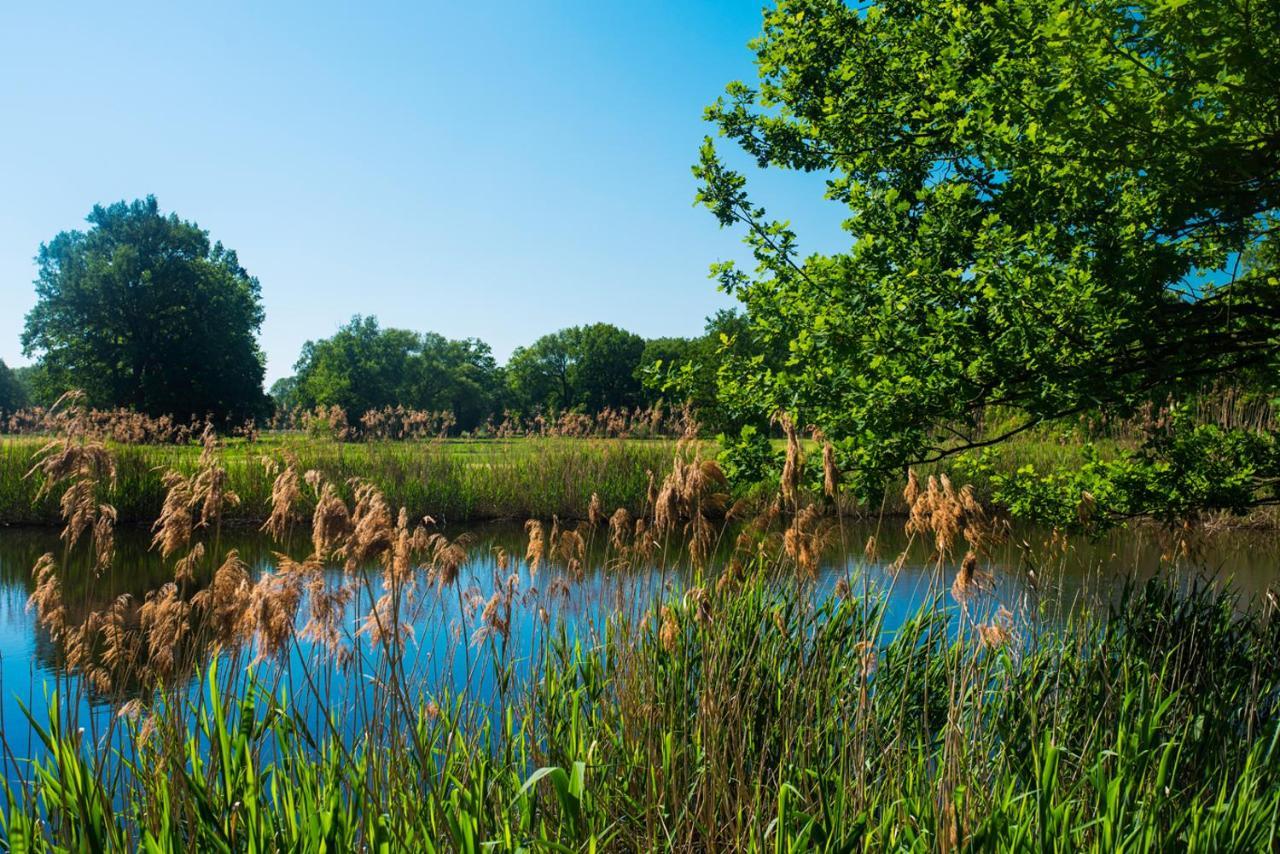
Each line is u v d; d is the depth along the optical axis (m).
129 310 49.31
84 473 4.24
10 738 5.57
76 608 10.28
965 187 6.38
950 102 7.23
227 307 52.53
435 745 4.32
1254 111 4.75
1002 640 4.90
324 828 3.09
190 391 49.47
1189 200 5.18
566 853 3.11
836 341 6.33
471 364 100.88
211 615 3.82
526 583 8.74
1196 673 5.30
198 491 4.08
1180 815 3.82
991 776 4.21
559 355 101.94
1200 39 4.57
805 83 8.84
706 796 3.77
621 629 5.11
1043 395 5.81
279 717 3.94
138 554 14.43
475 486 19.11
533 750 4.04
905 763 4.22
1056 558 11.14
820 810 3.63
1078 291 5.47
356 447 20.56
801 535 4.77
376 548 3.84
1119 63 5.04
